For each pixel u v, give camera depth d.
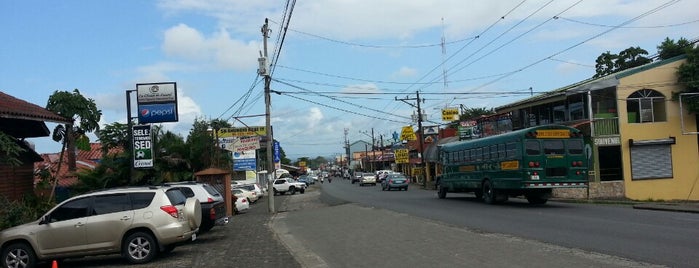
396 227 17.27
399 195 39.66
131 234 12.42
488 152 26.73
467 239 13.71
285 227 20.03
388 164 119.94
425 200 31.52
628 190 31.70
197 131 32.75
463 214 20.95
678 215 17.88
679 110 32.47
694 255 10.16
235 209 28.77
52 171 25.77
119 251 12.42
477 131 43.53
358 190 54.50
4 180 18.59
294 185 56.66
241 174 62.44
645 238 12.50
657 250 10.84
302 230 18.59
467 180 29.36
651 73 32.50
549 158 23.45
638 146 31.95
